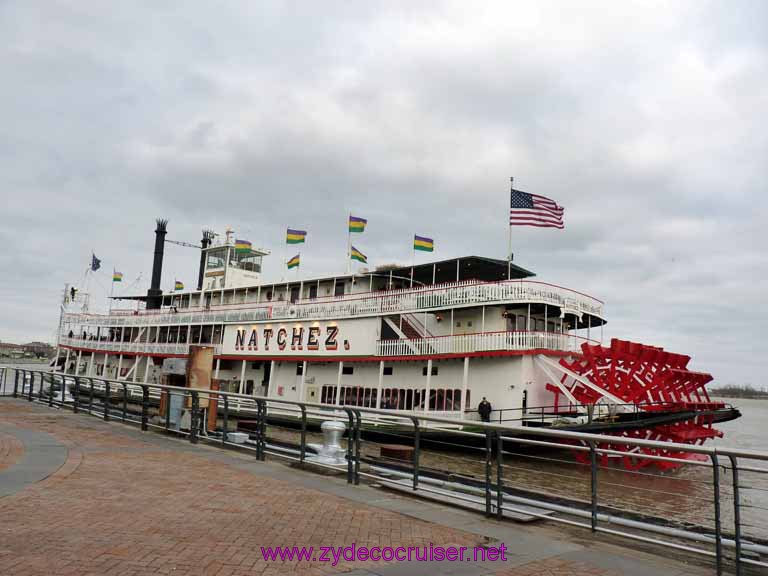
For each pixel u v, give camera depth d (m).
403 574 5.37
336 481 9.71
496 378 23.23
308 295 35.31
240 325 35.34
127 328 50.06
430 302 25.88
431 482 9.90
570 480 18.64
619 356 23.39
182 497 7.91
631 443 6.50
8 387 50.16
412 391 25.94
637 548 6.74
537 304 24.11
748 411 141.50
